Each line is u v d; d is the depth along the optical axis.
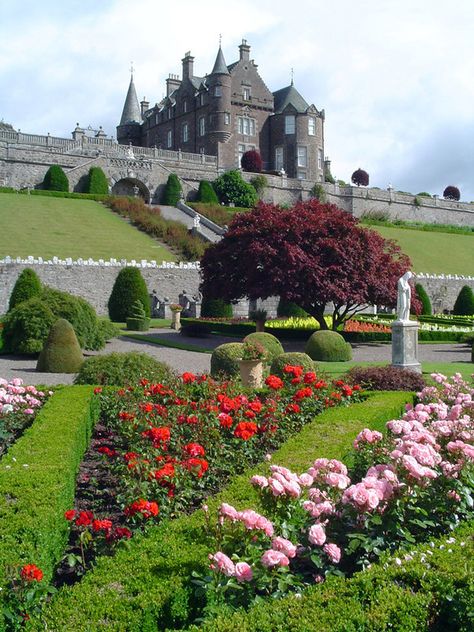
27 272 33.34
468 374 18.75
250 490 5.98
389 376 14.47
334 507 5.20
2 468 6.57
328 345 22.78
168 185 64.69
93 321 25.20
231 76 83.12
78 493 7.78
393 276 29.52
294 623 3.76
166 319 40.56
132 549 4.87
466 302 46.91
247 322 34.78
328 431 8.59
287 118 84.94
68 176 60.47
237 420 9.13
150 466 6.93
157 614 4.06
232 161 83.25
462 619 4.05
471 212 88.75
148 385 11.39
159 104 94.62
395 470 5.53
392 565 4.43
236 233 29.50
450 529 5.53
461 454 6.25
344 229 28.84
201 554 4.67
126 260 42.59
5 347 23.88
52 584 5.62
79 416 9.12
